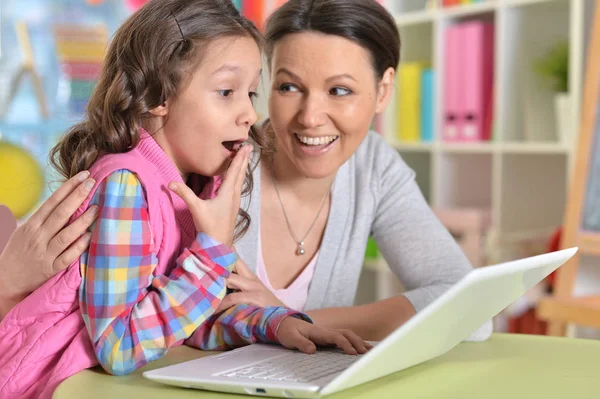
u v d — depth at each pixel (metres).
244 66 1.05
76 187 0.99
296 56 1.27
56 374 0.96
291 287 1.46
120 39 1.07
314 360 0.98
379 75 1.33
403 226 1.50
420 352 0.92
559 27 2.73
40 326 1.00
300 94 1.29
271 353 1.03
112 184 0.97
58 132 3.47
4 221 1.28
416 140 3.09
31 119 3.63
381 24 1.30
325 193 1.46
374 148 1.56
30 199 3.33
